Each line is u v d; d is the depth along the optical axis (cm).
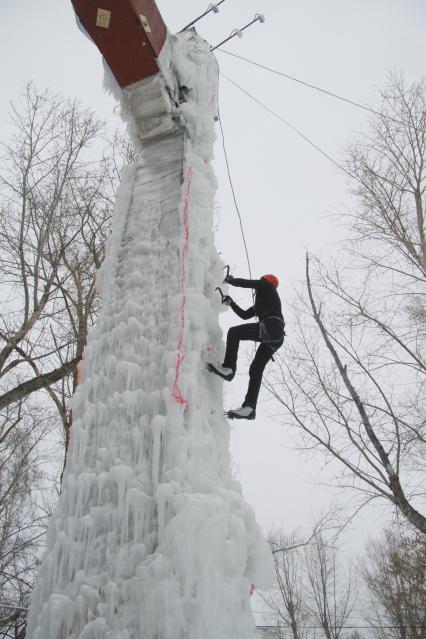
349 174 1073
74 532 312
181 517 289
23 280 918
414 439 823
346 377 847
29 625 294
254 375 431
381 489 780
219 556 287
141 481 320
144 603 271
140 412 350
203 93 554
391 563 1714
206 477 325
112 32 491
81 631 274
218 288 443
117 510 312
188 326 382
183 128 520
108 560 295
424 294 980
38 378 777
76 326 1020
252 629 288
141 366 370
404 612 1667
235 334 425
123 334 387
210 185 508
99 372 380
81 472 337
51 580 303
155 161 505
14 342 847
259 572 321
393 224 1008
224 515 299
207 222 453
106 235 1058
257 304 471
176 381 349
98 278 453
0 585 1082
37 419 1159
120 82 521
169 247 429
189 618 268
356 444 819
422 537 1480
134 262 429
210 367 393
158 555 283
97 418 355
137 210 468
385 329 912
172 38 550
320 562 2077
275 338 443
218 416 383
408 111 1066
